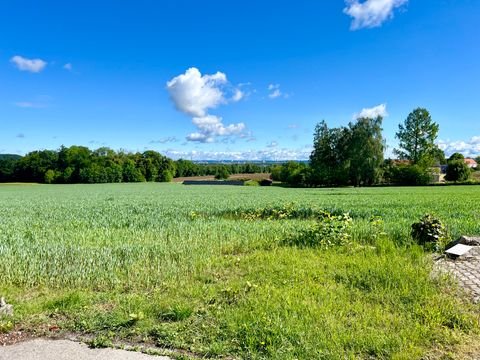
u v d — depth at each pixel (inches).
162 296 215.3
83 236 418.6
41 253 310.5
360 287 220.7
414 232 359.9
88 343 157.6
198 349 148.9
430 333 157.8
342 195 1427.2
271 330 157.6
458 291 210.5
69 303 201.5
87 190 2354.8
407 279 225.9
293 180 3070.9
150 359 142.8
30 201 1243.2
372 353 144.3
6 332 170.7
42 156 3858.3
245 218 633.6
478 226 424.5
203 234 427.8
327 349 145.1
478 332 160.1
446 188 1969.7
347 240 346.9
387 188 2128.4
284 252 321.4
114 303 204.8
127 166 4008.4
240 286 226.2
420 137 2704.2
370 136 2539.4
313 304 189.3
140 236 428.8
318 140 3120.1
